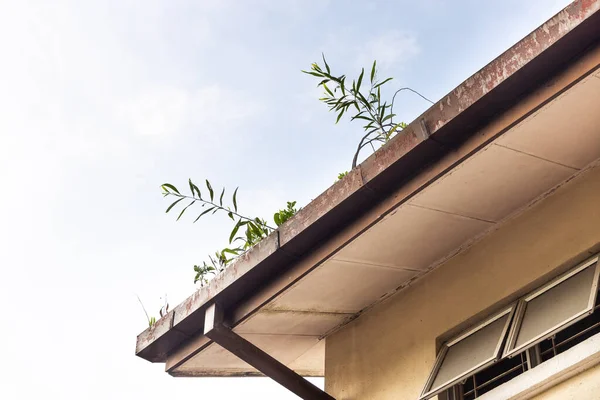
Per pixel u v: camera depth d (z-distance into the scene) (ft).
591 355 11.23
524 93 10.75
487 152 12.06
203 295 15.08
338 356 16.57
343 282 15.19
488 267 13.98
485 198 13.24
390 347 15.42
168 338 16.03
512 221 13.85
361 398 15.56
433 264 15.08
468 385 13.89
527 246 13.37
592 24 9.76
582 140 12.07
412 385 14.51
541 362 12.43
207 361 17.40
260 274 14.24
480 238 14.38
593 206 12.50
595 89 10.94
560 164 12.63
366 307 16.33
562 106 11.21
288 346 17.43
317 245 13.52
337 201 12.66
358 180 12.39
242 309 14.79
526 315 12.92
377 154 12.18
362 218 12.78
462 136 11.43
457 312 14.24
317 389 15.65
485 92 10.73
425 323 14.84
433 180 11.77
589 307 11.41
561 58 10.27
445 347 14.39
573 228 12.68
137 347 16.46
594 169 12.72
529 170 12.67
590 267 12.34
